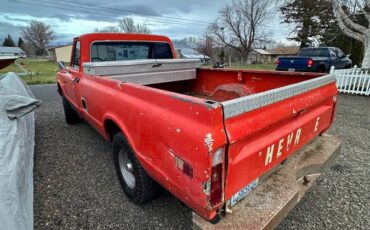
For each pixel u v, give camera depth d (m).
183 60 3.75
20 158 2.12
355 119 5.45
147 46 3.88
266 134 1.59
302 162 2.03
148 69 3.32
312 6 25.73
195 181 1.32
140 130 1.82
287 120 1.78
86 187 2.71
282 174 1.85
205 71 3.96
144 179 2.14
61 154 3.54
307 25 28.42
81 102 3.28
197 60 4.03
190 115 1.35
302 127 1.98
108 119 2.42
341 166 3.18
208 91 4.00
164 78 3.57
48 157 3.45
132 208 2.36
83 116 3.43
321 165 2.04
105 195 2.56
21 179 1.99
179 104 1.42
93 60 3.35
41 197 2.53
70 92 3.78
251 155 1.45
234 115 1.30
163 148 1.57
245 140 1.40
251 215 1.44
